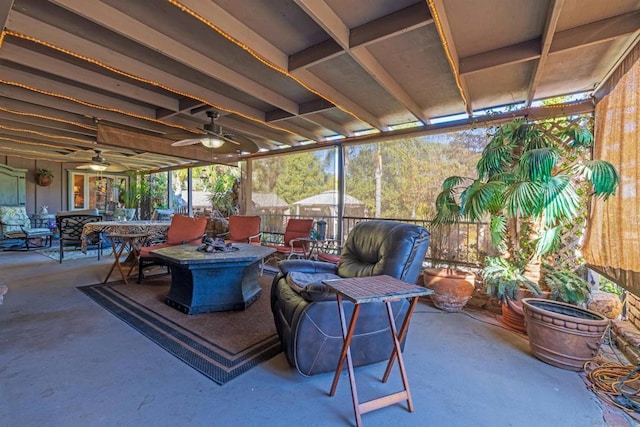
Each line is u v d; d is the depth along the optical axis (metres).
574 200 2.38
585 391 1.85
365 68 2.50
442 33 1.97
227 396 1.74
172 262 3.01
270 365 2.08
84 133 5.05
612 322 2.52
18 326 2.62
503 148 2.90
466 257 3.71
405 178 4.27
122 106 3.76
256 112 4.01
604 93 2.78
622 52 2.40
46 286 3.86
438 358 2.23
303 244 4.67
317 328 1.88
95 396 1.71
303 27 2.22
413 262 2.08
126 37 2.26
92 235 5.68
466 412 1.65
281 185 5.88
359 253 2.52
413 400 1.75
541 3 1.91
